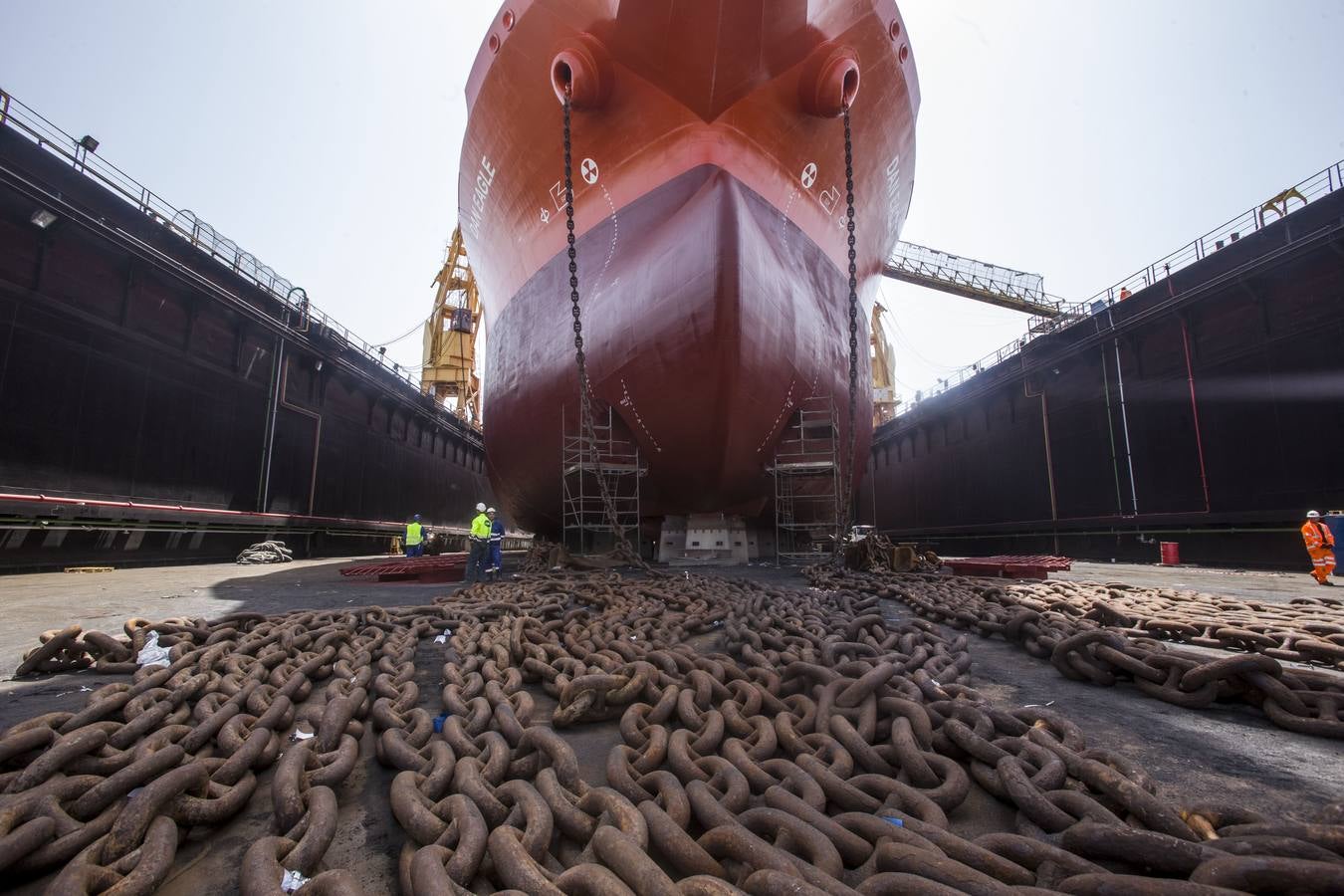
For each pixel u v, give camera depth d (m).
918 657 3.79
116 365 15.53
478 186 14.02
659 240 10.38
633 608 6.15
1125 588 7.99
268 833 2.18
